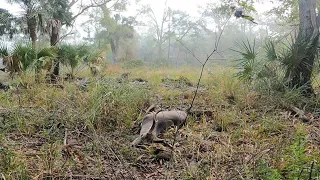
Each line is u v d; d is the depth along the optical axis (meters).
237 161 2.66
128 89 4.97
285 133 3.42
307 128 3.67
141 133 3.34
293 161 2.33
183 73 11.05
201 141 3.21
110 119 3.88
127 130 3.69
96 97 4.20
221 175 2.33
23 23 13.43
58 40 10.15
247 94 5.11
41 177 2.25
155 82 7.13
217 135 3.49
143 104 4.63
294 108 4.57
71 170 2.47
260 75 5.67
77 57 8.66
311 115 4.39
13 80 7.16
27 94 5.32
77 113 3.88
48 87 5.94
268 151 2.68
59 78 7.17
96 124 3.75
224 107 4.74
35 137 3.33
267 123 3.79
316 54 5.70
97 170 2.47
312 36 5.61
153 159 2.81
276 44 6.02
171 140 3.28
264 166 2.28
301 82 5.56
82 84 6.57
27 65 7.04
